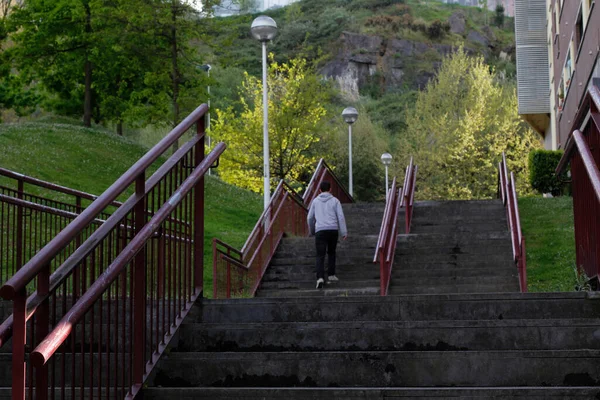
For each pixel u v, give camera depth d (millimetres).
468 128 45312
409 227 15148
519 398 4113
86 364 4891
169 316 5004
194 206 5703
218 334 5137
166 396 4438
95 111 44000
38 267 3338
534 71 35219
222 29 32844
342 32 90188
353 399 4258
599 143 5773
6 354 4867
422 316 5301
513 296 5238
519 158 45156
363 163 53219
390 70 87812
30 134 29844
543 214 20219
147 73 33938
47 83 42375
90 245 3871
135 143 33625
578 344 4734
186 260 5480
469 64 51469
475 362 4535
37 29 37875
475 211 16953
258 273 12602
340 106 70875
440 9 106812
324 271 12453
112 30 33375
